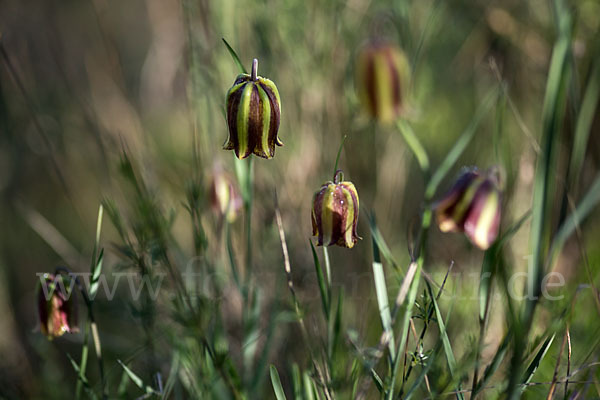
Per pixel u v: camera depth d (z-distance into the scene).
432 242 0.87
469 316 0.77
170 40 1.04
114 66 0.89
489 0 0.96
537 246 0.68
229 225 0.73
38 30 1.08
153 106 1.10
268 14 0.84
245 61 0.84
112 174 0.81
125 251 0.70
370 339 0.77
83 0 1.18
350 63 0.87
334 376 0.67
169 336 0.71
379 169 0.89
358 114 0.84
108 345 0.82
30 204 1.09
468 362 0.64
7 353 0.84
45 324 0.69
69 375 0.84
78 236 1.08
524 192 0.83
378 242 0.66
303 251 0.83
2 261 0.93
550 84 0.69
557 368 0.66
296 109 0.86
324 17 0.87
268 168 0.82
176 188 0.84
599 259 0.81
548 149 0.69
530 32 0.92
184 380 0.73
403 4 0.86
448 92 1.06
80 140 0.92
